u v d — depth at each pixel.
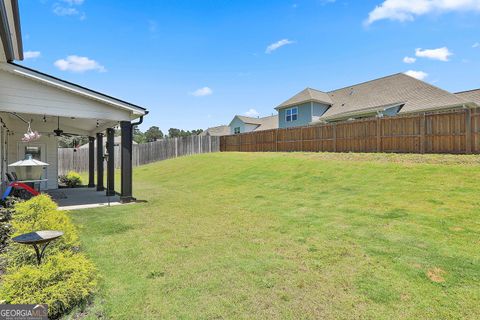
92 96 7.33
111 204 7.97
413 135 10.70
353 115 17.67
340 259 3.59
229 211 6.58
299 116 22.27
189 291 2.85
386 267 3.32
